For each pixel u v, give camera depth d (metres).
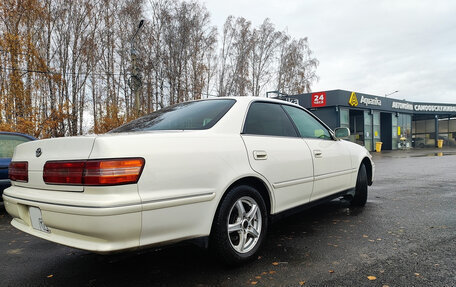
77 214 2.02
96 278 2.62
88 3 27.70
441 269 2.59
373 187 6.99
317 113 25.69
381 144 27.55
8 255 3.27
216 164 2.56
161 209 2.17
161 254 3.11
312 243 3.32
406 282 2.38
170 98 30.55
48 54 24.77
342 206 5.05
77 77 27.67
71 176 2.12
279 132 3.45
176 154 2.32
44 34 25.61
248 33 37.34
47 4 24.75
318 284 2.38
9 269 2.88
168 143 2.33
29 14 21.95
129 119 18.86
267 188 3.03
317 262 2.80
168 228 2.22
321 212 4.69
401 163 13.97
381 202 5.30
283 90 39.59
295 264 2.77
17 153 2.77
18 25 21.39
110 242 2.00
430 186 6.98
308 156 3.62
